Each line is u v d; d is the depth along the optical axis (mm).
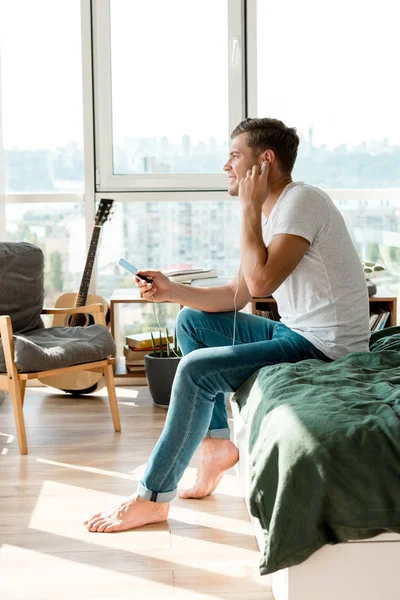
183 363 2379
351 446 1781
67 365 3357
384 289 4332
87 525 2457
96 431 3529
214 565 2217
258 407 2162
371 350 2670
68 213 4566
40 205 4551
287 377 2205
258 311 4180
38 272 3891
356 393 2043
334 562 1778
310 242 2412
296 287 2518
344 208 4602
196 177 4551
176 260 4633
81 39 4418
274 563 1767
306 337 2496
